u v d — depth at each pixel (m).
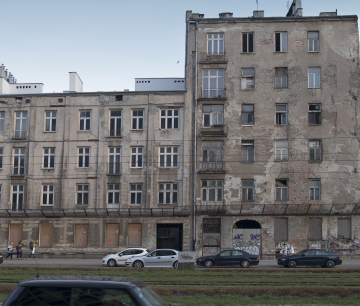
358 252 43.75
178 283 23.44
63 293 9.51
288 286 21.47
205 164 46.16
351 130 45.81
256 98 46.81
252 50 47.84
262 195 45.34
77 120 48.00
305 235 44.38
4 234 47.00
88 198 46.75
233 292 19.59
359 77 46.62
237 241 44.78
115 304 9.36
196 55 47.88
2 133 48.38
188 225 45.38
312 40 47.59
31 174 47.47
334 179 45.19
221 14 49.41
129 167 46.81
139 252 35.91
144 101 47.59
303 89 46.59
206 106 47.31
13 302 9.47
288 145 45.84
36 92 52.31
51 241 46.66
